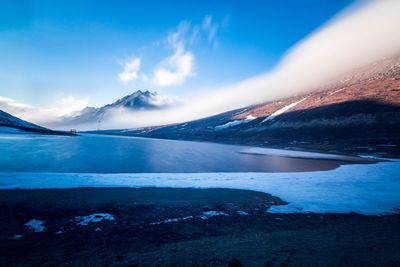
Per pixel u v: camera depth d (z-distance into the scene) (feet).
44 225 40.65
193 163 142.61
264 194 66.85
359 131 309.01
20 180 69.31
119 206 52.47
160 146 286.46
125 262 27.68
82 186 67.46
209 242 34.63
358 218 48.39
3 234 36.40
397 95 374.02
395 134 266.98
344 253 27.84
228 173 102.83
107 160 138.10
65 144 233.14
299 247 30.63
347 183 81.46
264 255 27.68
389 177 93.56
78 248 32.99
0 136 266.98
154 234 38.99
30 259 29.37
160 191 67.36
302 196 64.75
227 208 53.98
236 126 578.25
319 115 408.87
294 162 152.97
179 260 27.27
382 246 30.78
